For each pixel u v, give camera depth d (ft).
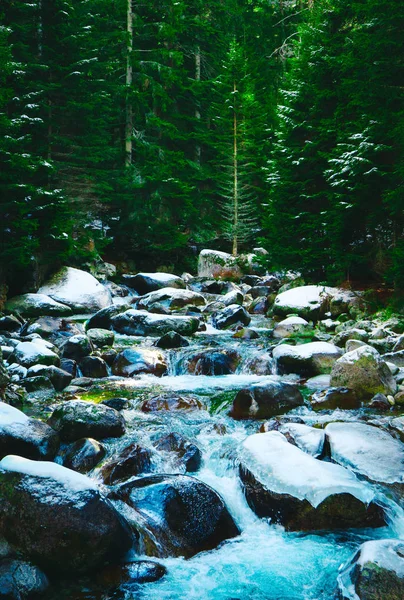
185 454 18.63
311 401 24.95
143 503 15.12
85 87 66.80
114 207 85.25
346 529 15.08
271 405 23.86
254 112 96.99
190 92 102.22
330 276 53.11
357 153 44.16
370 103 43.06
